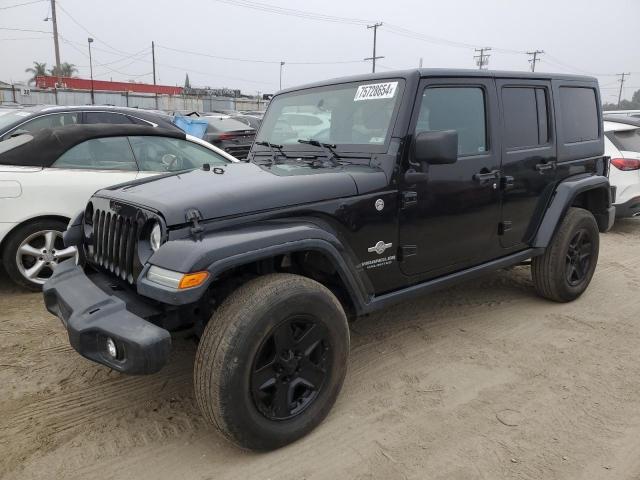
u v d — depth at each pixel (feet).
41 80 151.33
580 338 13.03
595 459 8.49
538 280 14.92
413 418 9.62
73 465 8.35
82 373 11.16
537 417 9.64
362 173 10.02
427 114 10.82
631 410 9.87
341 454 8.65
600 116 16.26
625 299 15.89
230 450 8.77
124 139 16.76
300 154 11.86
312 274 10.09
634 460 8.46
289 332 8.47
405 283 11.10
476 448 8.77
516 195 12.98
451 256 11.82
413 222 10.73
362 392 10.51
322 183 9.45
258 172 10.34
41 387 10.62
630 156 24.62
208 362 7.80
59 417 9.61
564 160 14.52
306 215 9.17
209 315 9.30
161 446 8.85
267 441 8.43
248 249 7.94
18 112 21.99
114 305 8.11
